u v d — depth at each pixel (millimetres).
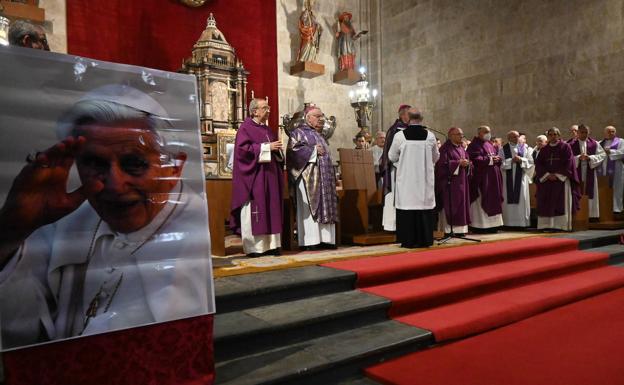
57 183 2062
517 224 8766
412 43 12578
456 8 11484
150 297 2221
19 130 1998
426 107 12266
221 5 10797
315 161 5676
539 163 8328
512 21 10383
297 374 2832
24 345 1919
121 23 9445
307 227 5699
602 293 5234
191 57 10102
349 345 3270
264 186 5156
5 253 1921
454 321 3783
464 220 7113
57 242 2035
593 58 9117
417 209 5824
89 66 2209
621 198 9000
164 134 2387
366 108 11008
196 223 2420
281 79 11875
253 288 3602
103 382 2084
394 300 3859
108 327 2100
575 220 8164
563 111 9586
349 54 12719
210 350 2379
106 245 2150
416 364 3182
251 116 5336
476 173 8133
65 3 8891
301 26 11914
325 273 4184
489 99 10852
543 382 2854
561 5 9562
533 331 3867
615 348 3439
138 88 2340
